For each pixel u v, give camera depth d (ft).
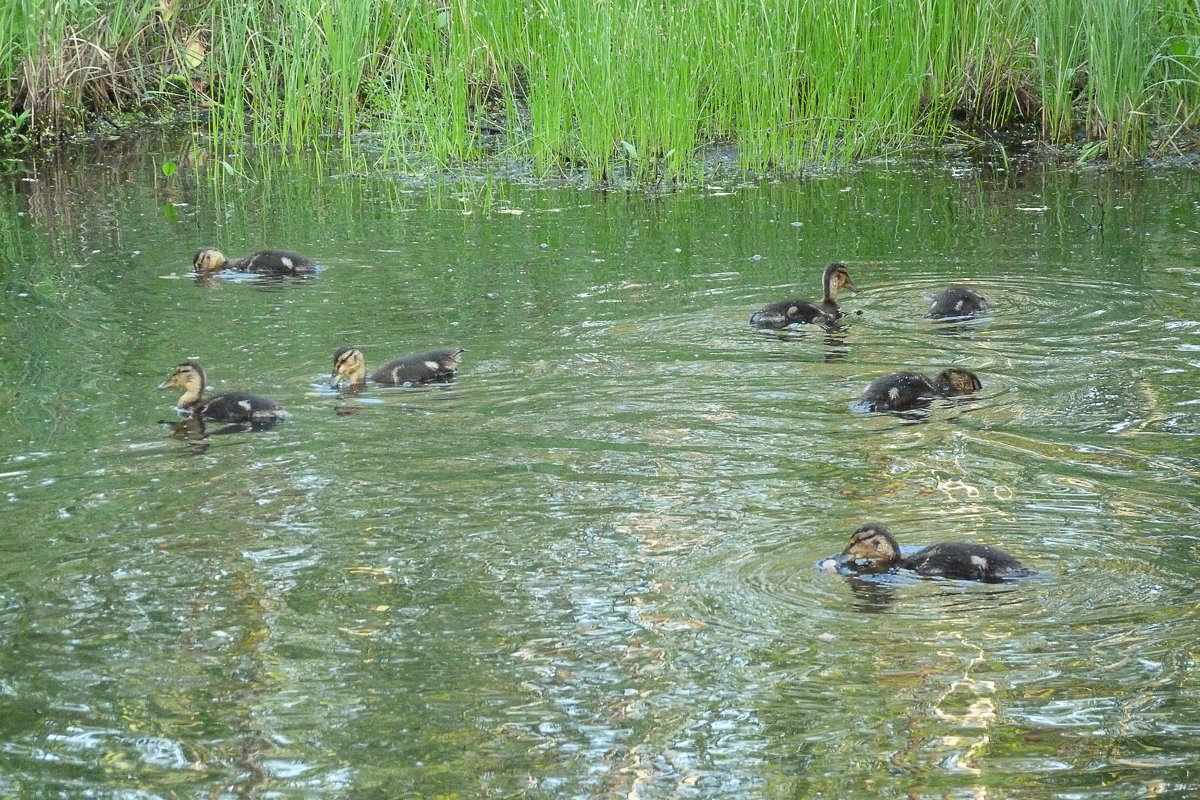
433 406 40.73
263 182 72.64
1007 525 31.86
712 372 43.60
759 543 31.22
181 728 24.66
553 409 40.37
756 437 37.93
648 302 51.31
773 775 23.12
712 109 78.89
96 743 24.26
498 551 31.07
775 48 73.05
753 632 27.30
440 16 76.69
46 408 40.86
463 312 50.42
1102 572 29.43
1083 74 79.77
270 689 25.79
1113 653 26.22
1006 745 23.71
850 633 27.22
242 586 29.60
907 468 35.63
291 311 50.83
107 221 64.90
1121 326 47.37
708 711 24.88
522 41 79.10
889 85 75.41
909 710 24.68
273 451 37.22
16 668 26.53
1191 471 34.94
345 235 62.13
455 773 23.34
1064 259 55.98
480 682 25.89
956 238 59.93
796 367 44.01
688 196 68.69
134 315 50.52
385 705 25.26
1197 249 56.59
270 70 84.02
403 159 76.59
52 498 34.17
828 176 72.18
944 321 48.73
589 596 28.91
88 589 29.53
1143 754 23.30
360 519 32.81
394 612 28.43
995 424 38.73
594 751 23.88
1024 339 46.44
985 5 78.28
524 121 79.92
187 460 36.65
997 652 26.40
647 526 32.24
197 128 84.64
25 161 77.61
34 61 80.79
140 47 87.30
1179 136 74.79
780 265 56.34
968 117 79.87
